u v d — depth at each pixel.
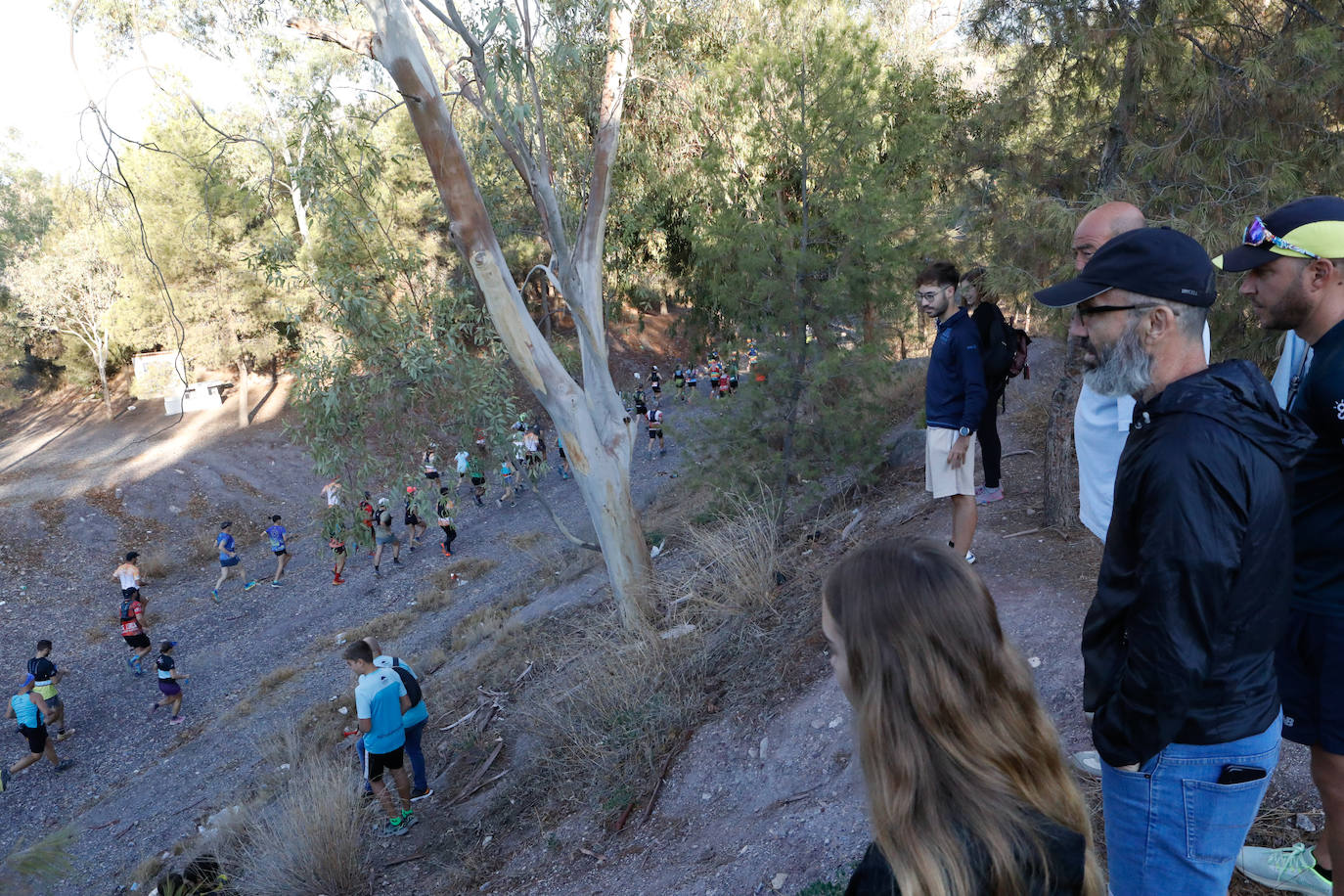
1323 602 1.85
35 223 28.97
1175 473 1.38
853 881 1.05
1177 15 5.70
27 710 12.59
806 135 9.63
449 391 10.52
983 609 1.06
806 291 9.66
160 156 24.27
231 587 20.55
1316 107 5.62
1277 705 1.54
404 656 13.30
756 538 8.44
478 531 20.81
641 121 16.31
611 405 10.05
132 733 13.75
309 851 6.31
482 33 8.32
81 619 19.64
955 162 8.07
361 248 10.76
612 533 9.89
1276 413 1.47
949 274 4.53
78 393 34.47
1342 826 1.92
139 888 8.52
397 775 7.21
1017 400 10.44
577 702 7.35
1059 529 5.82
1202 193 5.71
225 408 31.14
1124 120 6.09
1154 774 1.54
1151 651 1.41
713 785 5.27
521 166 9.91
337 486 11.11
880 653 1.03
